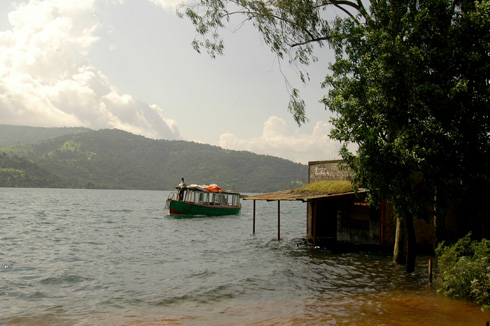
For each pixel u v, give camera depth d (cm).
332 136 1203
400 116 1112
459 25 1141
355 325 820
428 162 1050
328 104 1253
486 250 975
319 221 2427
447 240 1552
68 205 7031
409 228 1294
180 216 4716
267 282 1270
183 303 1034
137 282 1282
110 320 888
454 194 1128
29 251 1967
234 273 1417
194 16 1606
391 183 1088
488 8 1084
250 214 5838
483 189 1145
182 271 1460
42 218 4134
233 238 2620
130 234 2841
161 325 846
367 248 1969
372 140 1095
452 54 1100
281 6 1528
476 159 1093
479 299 941
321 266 1537
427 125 1062
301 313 924
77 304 1028
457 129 1059
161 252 1962
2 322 878
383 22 1236
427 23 1147
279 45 1605
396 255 1527
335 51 1365
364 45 1229
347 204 2230
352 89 1188
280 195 2334
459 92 1069
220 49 1652
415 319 842
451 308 917
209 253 1922
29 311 965
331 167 2312
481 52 1099
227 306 1000
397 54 1065
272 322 858
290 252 1923
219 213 4975
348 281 1270
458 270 1005
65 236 2647
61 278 1341
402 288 1140
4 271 1460
